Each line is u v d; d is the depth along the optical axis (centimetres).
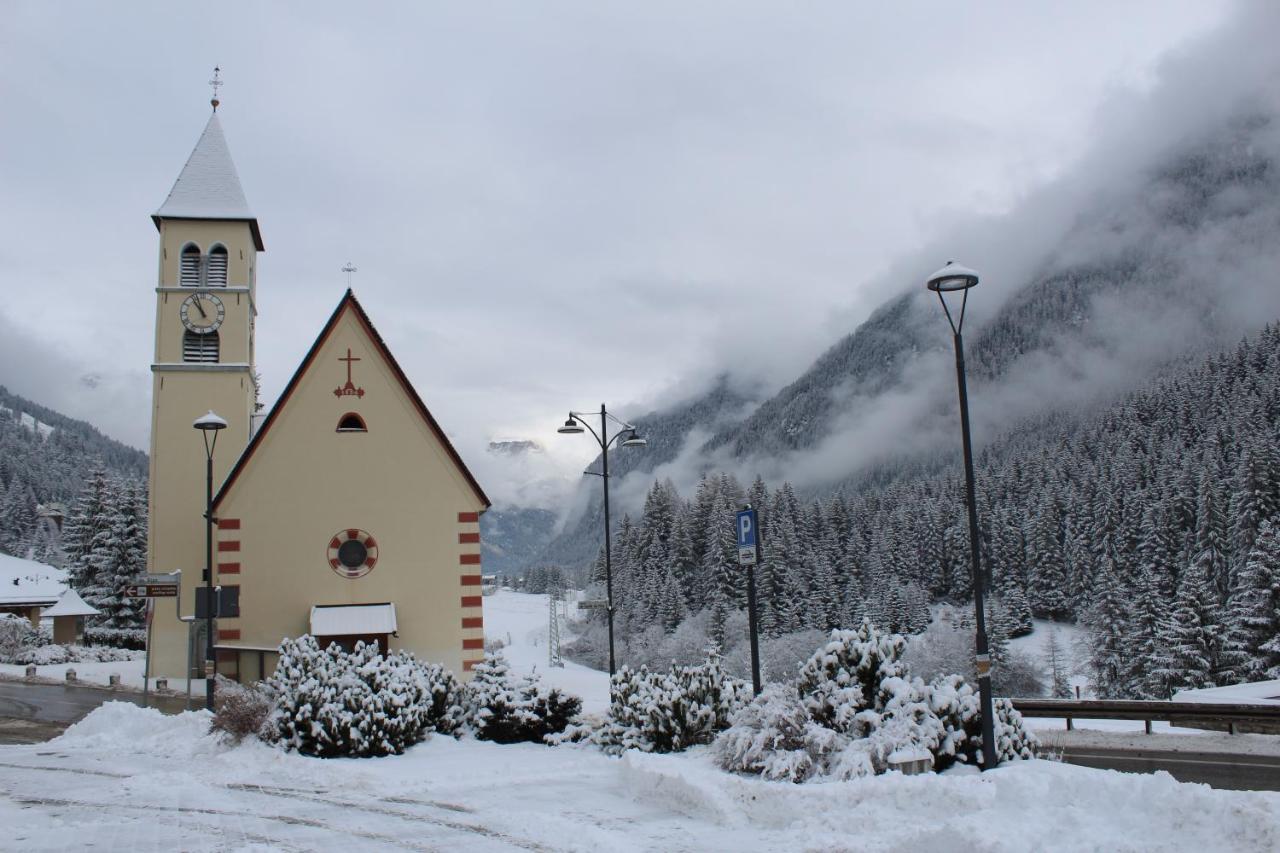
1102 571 9462
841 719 1530
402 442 3047
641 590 11044
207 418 2598
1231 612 5916
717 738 1698
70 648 5250
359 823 1427
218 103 4491
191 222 4241
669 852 1205
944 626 9344
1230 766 1862
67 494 18775
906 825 1185
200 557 4038
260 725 2058
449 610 2989
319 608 2923
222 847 1284
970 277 1573
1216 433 12912
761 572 9838
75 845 1301
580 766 1852
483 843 1296
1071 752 2089
